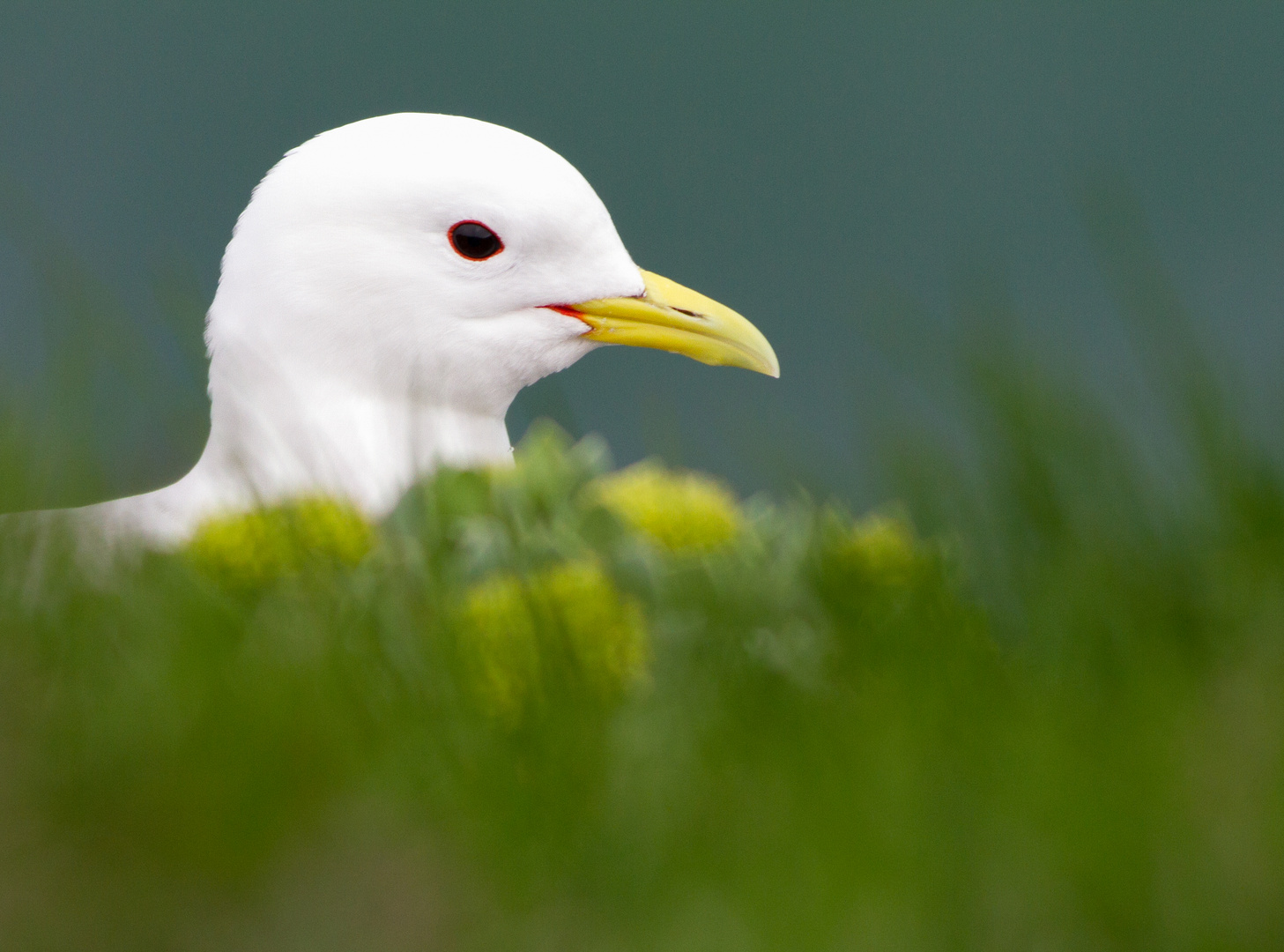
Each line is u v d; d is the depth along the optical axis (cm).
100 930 372
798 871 379
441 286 425
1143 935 362
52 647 413
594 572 414
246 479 420
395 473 425
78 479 421
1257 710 411
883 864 377
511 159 426
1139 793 391
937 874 373
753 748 411
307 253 425
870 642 414
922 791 396
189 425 421
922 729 411
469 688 412
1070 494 416
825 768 410
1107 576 414
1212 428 416
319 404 425
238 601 416
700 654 414
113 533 419
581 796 411
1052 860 376
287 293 425
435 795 410
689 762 411
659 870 387
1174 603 414
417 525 417
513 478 418
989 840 383
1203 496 415
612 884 385
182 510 423
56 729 411
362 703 412
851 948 359
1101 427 416
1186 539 415
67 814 395
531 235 426
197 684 412
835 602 416
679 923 371
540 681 412
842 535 417
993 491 416
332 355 425
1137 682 412
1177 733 411
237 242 426
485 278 426
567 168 427
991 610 415
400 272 425
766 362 428
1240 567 414
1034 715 411
